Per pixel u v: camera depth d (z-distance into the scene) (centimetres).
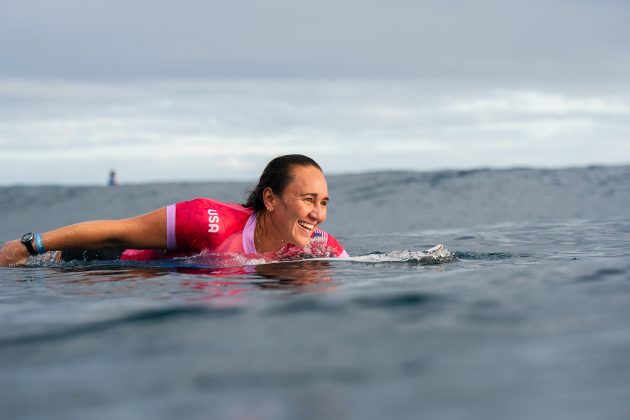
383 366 161
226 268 354
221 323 209
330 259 393
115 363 170
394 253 407
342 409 134
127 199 1366
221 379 155
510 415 130
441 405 135
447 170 1638
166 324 210
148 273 341
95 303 253
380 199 1255
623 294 241
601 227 598
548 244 478
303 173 391
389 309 223
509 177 1470
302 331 196
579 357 164
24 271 367
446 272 321
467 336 186
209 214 396
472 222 969
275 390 146
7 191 1486
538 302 230
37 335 203
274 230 400
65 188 1543
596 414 129
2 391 153
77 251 411
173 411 136
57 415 137
